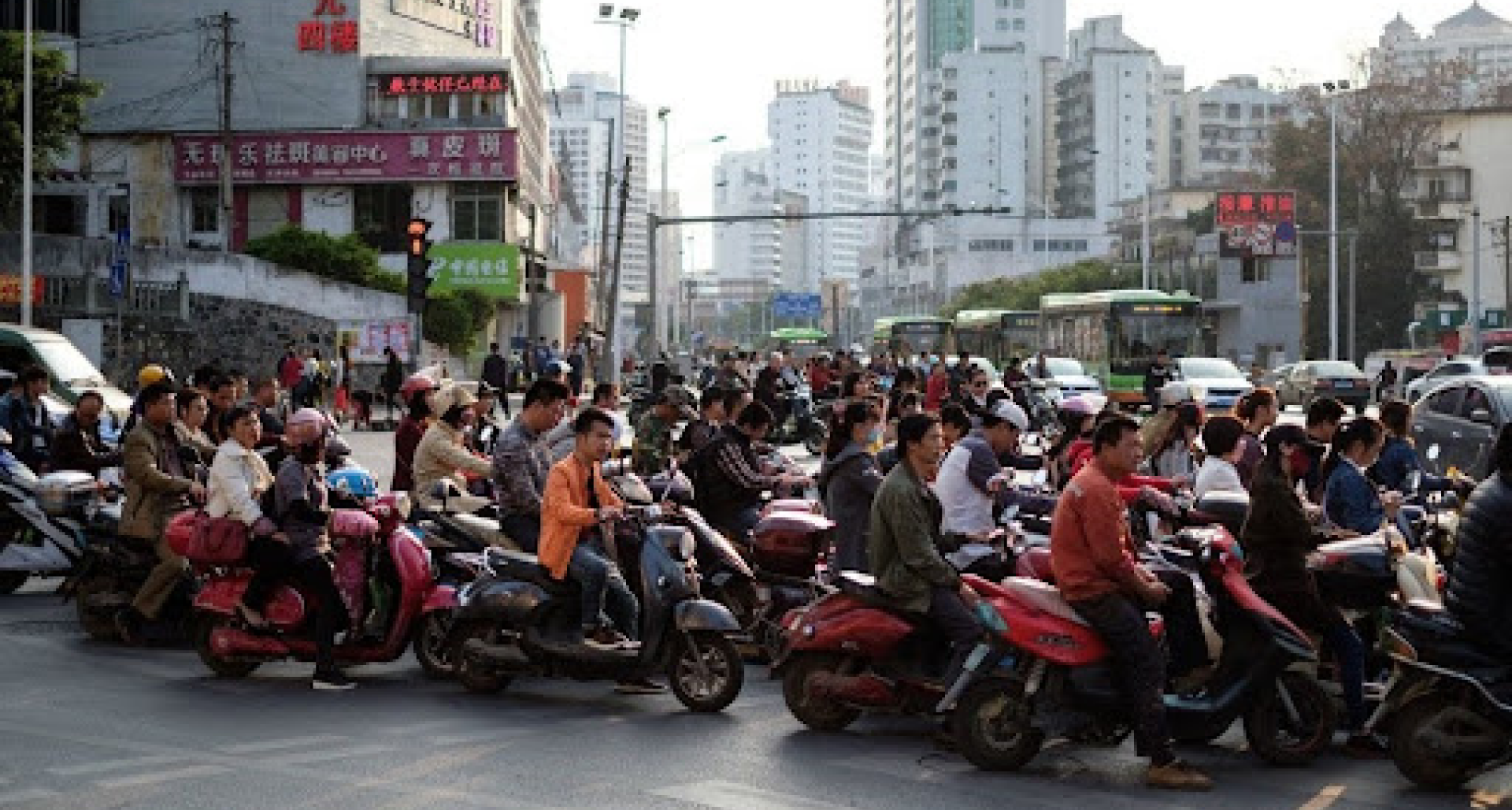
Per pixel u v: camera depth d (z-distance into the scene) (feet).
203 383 52.01
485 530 39.06
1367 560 31.83
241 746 31.50
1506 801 28.22
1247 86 618.44
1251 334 267.80
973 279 547.08
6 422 54.60
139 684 38.01
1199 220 354.95
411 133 196.65
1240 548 30.86
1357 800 28.09
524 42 278.05
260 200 198.49
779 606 39.45
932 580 31.12
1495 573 28.02
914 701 32.07
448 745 31.73
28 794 27.58
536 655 35.81
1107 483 29.07
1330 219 252.83
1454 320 289.53
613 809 26.86
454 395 42.52
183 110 201.05
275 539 37.50
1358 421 35.81
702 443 47.70
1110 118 602.03
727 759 30.73
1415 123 287.69
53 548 49.34
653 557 35.37
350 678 38.91
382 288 183.52
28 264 134.92
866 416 38.01
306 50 200.95
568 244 452.76
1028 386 112.57
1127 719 29.53
